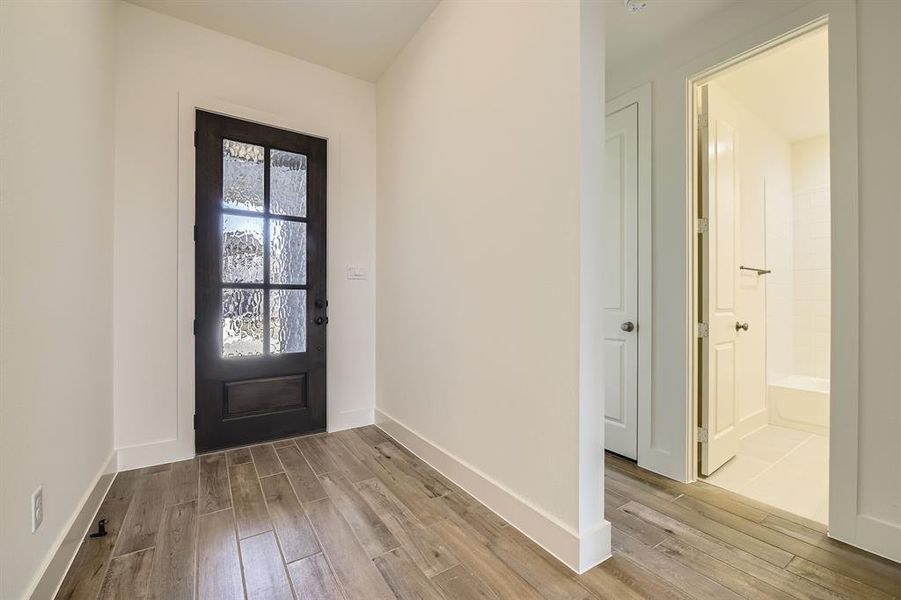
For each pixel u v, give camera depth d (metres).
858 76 1.55
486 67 1.90
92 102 1.82
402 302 2.74
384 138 3.04
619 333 2.53
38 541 1.20
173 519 1.72
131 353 2.28
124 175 2.27
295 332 2.81
